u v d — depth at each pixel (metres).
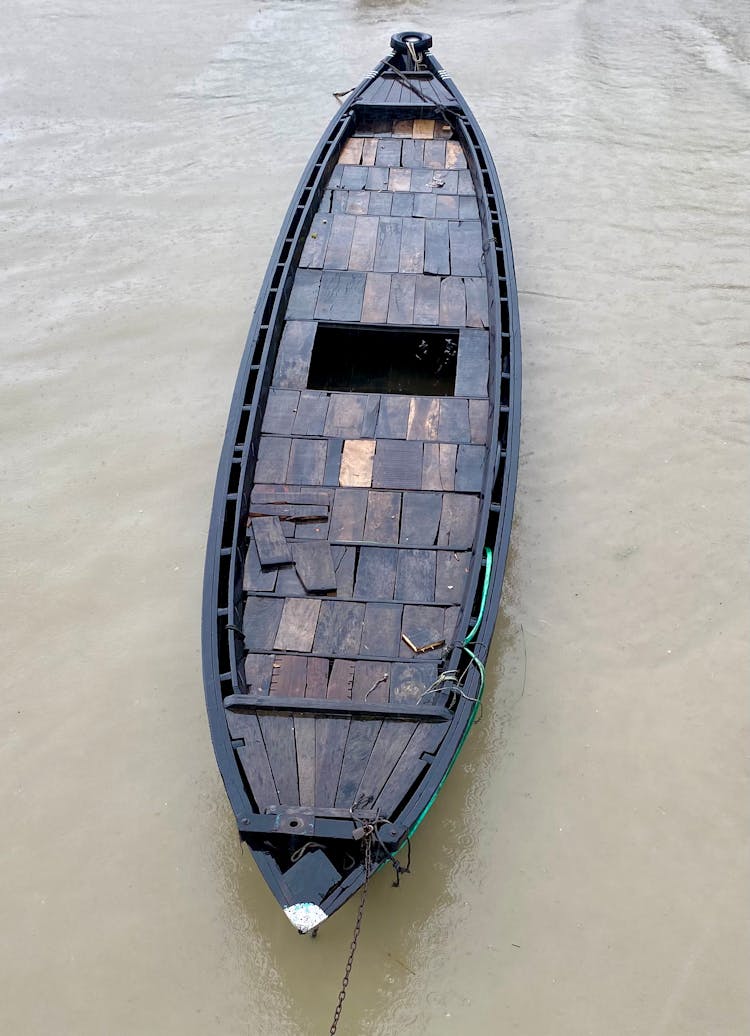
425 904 6.06
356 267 9.45
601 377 10.04
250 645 6.27
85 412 9.85
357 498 7.23
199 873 6.29
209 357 10.49
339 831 5.12
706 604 7.80
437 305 8.98
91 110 15.36
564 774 6.70
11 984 5.78
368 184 10.80
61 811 6.62
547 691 7.21
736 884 6.09
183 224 12.63
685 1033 5.47
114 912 6.11
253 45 17.28
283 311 8.80
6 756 6.93
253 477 7.39
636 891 6.08
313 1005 5.67
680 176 13.16
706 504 8.63
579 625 7.68
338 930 5.95
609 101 14.98
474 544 6.84
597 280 11.38
